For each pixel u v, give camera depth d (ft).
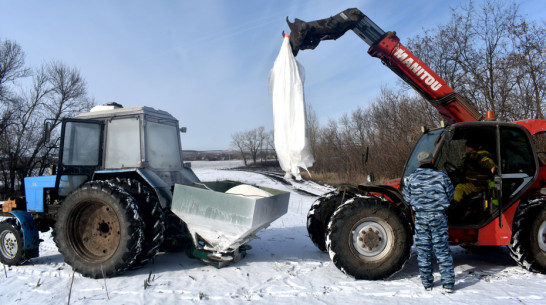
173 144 18.83
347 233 13.29
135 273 14.55
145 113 16.52
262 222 14.14
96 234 14.92
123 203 13.91
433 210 12.02
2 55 81.41
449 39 47.19
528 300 10.94
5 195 74.64
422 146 15.97
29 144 80.43
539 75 38.09
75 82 91.35
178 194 15.01
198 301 11.42
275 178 81.05
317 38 16.17
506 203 13.88
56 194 16.60
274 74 14.16
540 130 14.79
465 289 12.07
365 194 15.51
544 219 13.44
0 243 16.81
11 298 12.30
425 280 12.09
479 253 17.26
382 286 12.57
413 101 57.67
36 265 16.46
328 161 84.12
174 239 16.85
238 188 16.06
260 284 12.96
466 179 14.61
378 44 16.42
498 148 13.88
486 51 43.88
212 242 14.48
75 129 17.15
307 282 13.10
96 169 16.66
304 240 20.44
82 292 12.62
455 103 16.30
